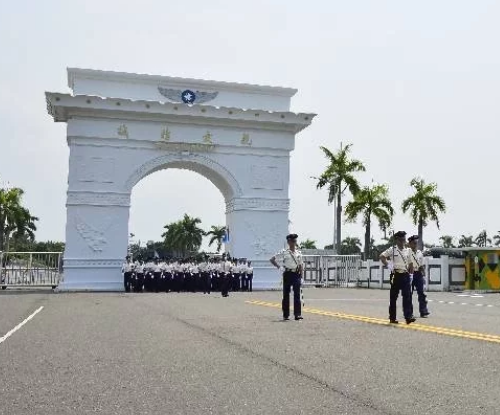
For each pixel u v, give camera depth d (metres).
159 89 37.25
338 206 53.88
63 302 23.02
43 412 5.89
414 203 57.41
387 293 31.84
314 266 46.00
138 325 13.97
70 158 35.78
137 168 36.56
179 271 34.91
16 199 78.81
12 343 10.77
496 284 36.72
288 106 39.28
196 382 7.33
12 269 36.78
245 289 35.81
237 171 38.12
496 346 10.29
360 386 7.06
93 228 35.72
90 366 8.43
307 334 12.09
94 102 35.56
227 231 39.59
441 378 7.51
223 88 38.25
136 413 5.87
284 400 6.38
